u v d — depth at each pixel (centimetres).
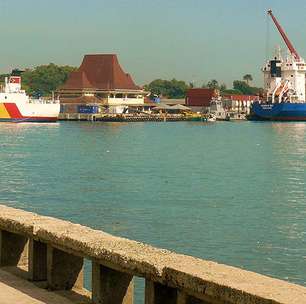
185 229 3269
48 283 1160
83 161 8075
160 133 16788
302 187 5453
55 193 4847
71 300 1094
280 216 3756
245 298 774
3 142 11881
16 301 1080
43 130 16612
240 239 3020
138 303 1786
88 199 4488
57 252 1148
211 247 2831
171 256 953
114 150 10231
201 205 4212
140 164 7750
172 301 942
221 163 8106
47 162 7869
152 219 3581
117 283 1042
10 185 5394
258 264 2505
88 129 18225
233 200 4516
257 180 6044
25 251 1320
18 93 18350
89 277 1902
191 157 9044
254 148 11288
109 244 1025
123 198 4550
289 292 772
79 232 1112
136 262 940
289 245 2881
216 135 16050
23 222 1202
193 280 849
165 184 5572
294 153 10050
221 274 852
